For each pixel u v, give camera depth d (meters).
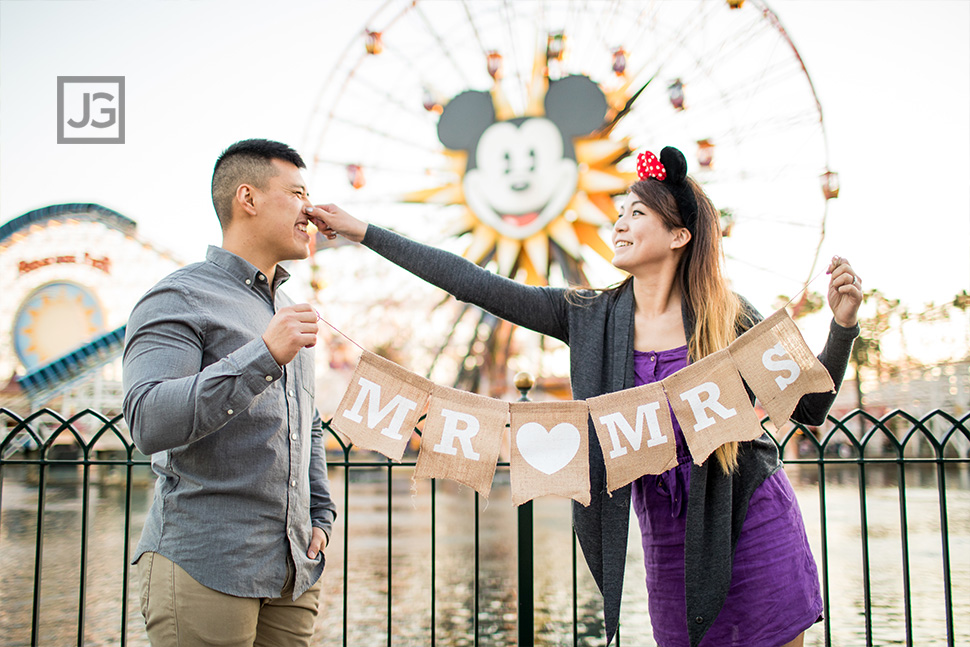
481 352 17.72
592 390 2.12
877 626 5.17
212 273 1.98
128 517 3.30
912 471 16.58
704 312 2.11
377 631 5.20
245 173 2.01
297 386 2.00
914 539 8.57
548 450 1.95
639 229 2.14
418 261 2.25
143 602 1.83
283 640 1.96
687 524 1.97
